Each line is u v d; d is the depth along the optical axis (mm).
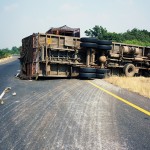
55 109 5891
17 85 10742
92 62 14562
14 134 4105
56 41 13555
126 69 15539
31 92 8547
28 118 5074
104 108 6078
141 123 4855
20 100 7031
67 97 7516
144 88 9555
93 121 4906
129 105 6523
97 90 9102
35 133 4148
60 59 13766
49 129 4363
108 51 15164
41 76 13516
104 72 13922
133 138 3986
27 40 14766
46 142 3742
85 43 13805
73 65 13984
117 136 4062
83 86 10242
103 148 3541
